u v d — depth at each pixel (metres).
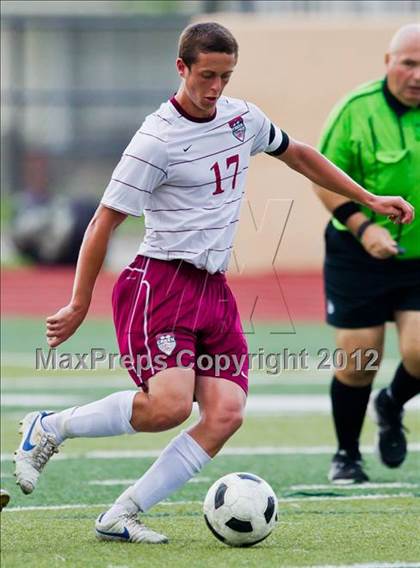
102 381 39.25
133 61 108.69
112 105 83.62
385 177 22.61
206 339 17.23
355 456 24.09
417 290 22.80
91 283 16.81
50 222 80.50
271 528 17.17
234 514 16.89
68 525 19.09
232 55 16.33
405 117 22.69
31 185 93.31
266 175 68.12
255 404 35.34
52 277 75.19
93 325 54.44
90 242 16.75
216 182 17.02
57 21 82.94
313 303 61.38
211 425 17.05
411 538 17.97
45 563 15.92
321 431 30.84
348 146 22.78
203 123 16.86
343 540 17.78
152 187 16.81
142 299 17.00
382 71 67.94
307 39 68.06
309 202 68.19
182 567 15.63
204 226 17.00
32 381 39.19
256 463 26.27
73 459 26.73
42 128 98.12
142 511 17.47
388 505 21.14
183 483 17.34
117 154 99.44
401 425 24.50
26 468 17.08
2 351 46.69
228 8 72.75
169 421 16.64
